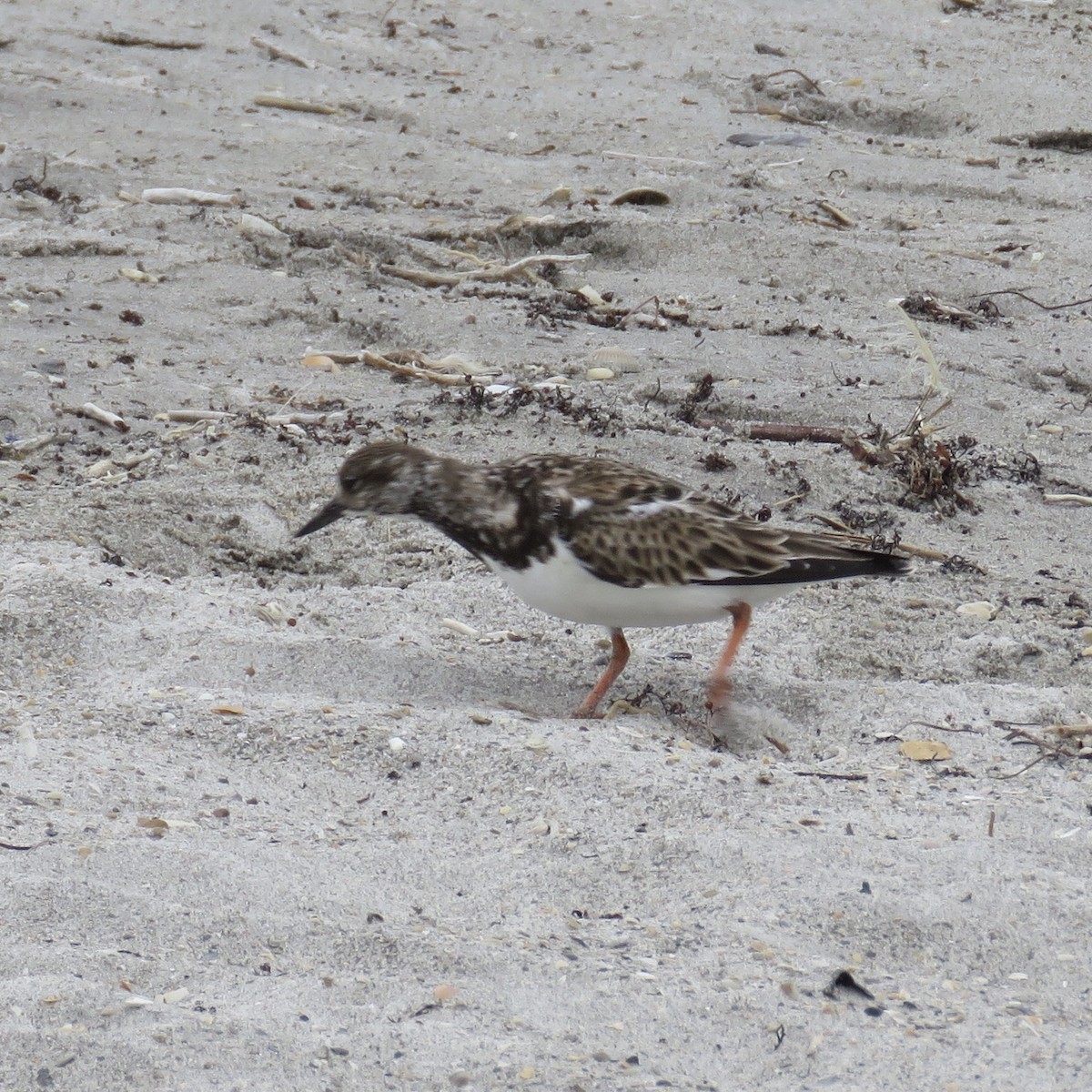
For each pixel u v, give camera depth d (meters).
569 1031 6.73
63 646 10.11
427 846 8.11
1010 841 8.30
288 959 7.09
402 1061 6.49
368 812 8.45
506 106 22.53
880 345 16.50
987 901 7.71
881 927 7.50
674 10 25.70
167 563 11.73
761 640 10.85
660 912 7.64
